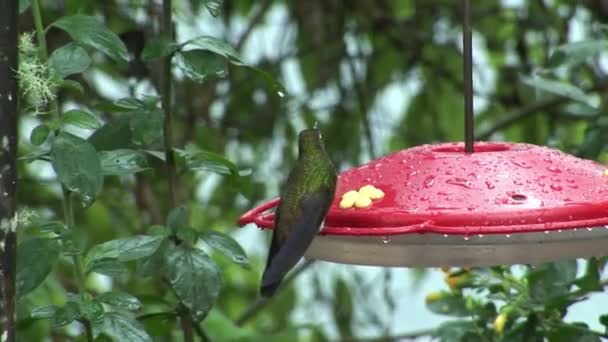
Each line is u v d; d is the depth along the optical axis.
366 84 13.18
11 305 5.63
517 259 6.26
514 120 12.19
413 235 6.28
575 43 8.45
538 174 6.45
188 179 12.25
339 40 13.20
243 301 13.09
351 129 13.23
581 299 7.63
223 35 12.66
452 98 13.10
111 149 6.90
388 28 13.21
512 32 13.22
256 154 13.02
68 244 6.29
